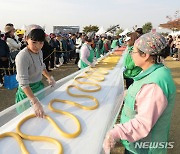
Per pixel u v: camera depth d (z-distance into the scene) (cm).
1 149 143
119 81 343
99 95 263
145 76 151
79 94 258
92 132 170
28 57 226
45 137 155
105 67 468
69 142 155
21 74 215
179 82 724
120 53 791
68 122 184
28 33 218
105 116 200
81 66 511
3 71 632
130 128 142
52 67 992
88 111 210
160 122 151
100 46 1201
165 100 139
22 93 249
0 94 560
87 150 147
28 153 136
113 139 146
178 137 347
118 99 246
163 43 147
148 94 143
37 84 252
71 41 1279
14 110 189
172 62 1237
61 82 298
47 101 229
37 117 188
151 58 150
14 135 155
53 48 980
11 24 643
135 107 156
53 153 141
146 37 149
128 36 371
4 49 601
